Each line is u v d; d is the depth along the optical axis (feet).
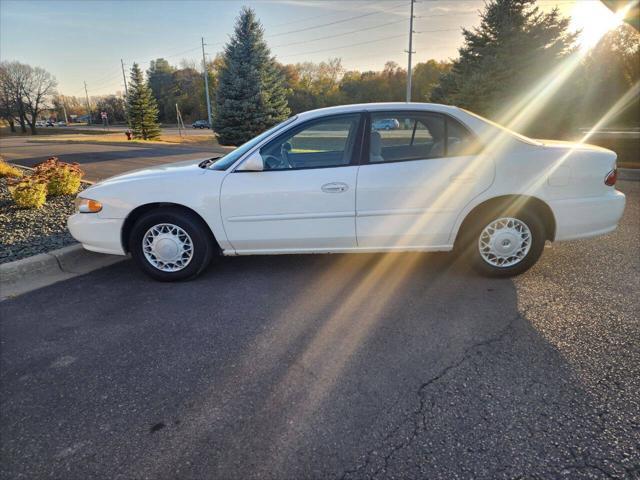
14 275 13.29
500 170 11.58
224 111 84.02
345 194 11.75
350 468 5.98
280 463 6.10
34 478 5.95
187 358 8.87
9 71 228.02
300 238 12.24
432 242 12.17
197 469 6.04
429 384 7.82
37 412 7.33
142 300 11.78
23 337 9.89
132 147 80.59
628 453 6.09
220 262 14.61
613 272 12.89
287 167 12.15
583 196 11.84
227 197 12.05
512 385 7.72
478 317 10.32
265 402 7.43
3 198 24.85
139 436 6.71
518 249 12.17
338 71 263.49
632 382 7.70
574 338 9.25
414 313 10.62
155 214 12.41
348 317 10.52
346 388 7.77
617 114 114.83
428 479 5.77
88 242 12.91
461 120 11.88
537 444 6.31
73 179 26.32
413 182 11.64
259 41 85.35
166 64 284.00
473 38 69.87
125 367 8.61
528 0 64.34
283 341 9.47
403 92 204.33
